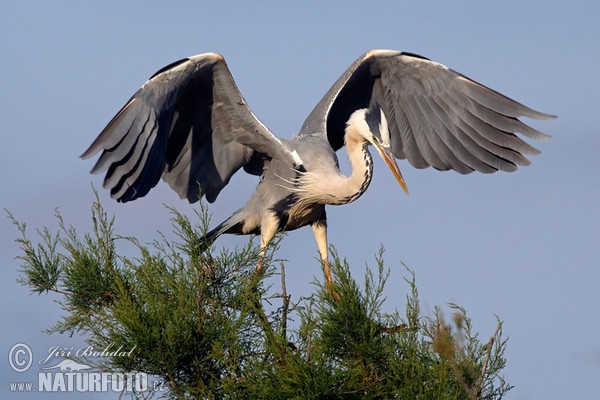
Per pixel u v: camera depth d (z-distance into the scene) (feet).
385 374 29.94
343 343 30.17
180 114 40.47
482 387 29.89
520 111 40.27
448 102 42.65
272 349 29.58
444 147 43.42
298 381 28.22
